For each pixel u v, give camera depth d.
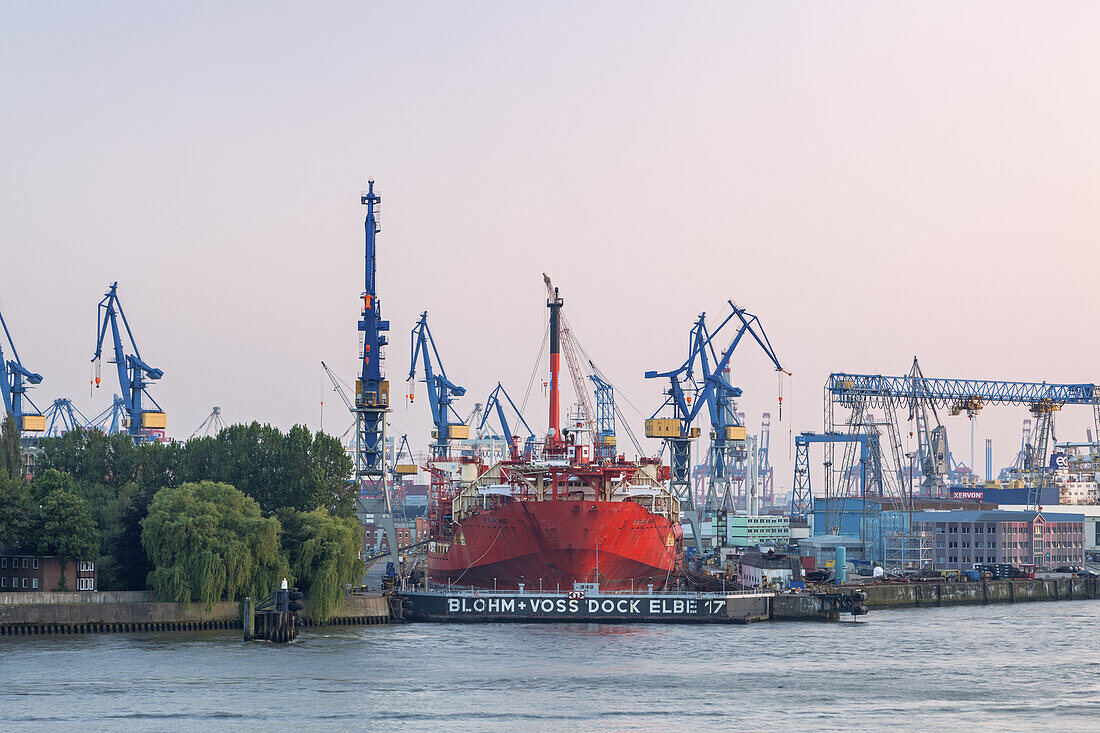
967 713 155.25
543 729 145.88
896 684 172.25
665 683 170.88
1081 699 163.50
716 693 164.88
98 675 169.50
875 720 151.38
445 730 144.62
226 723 146.25
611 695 162.75
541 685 168.25
